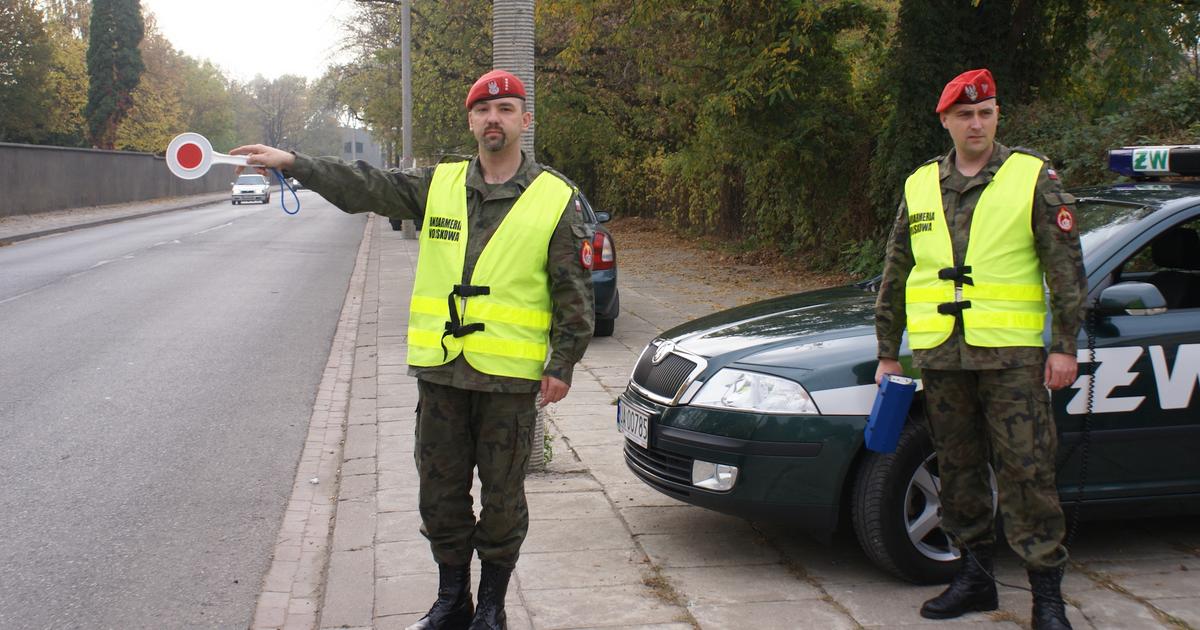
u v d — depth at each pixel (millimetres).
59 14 61531
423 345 3385
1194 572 4281
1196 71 13383
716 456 4148
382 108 29234
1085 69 14273
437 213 3398
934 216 3697
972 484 3783
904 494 4059
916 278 3736
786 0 13578
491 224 3367
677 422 4305
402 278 17000
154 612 4129
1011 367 3506
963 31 13172
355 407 7676
